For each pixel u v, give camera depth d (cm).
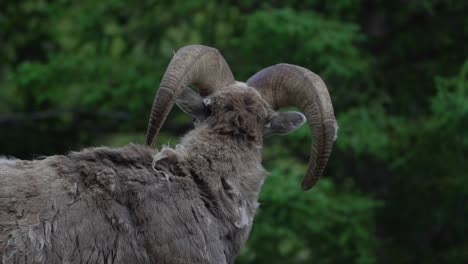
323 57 5241
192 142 2275
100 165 2141
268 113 2373
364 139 5384
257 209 2381
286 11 5216
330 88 5516
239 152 2295
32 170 2084
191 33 5875
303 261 5350
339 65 5253
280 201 4847
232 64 5556
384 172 6103
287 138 5447
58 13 6334
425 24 6188
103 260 2066
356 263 5194
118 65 5791
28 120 6500
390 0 6116
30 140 6494
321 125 2309
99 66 5759
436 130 5428
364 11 6234
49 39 6956
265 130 2411
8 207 2003
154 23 5991
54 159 2130
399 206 6141
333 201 5206
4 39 6988
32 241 1994
